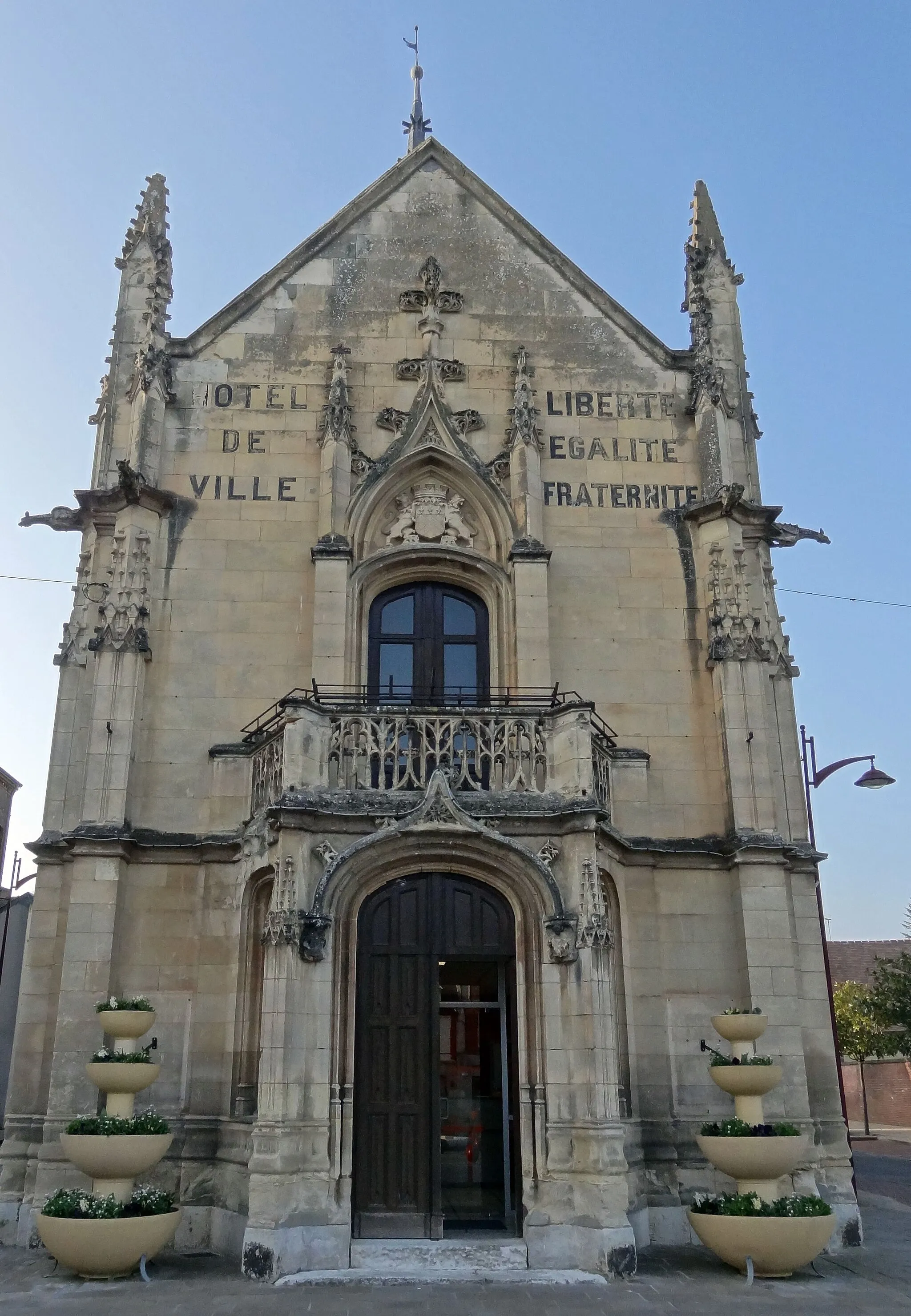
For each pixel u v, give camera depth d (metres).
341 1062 15.09
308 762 15.83
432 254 21.58
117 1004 15.52
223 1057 16.56
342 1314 12.02
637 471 20.42
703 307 21.36
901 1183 26.48
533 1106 15.04
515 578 19.06
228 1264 14.66
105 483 19.81
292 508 19.67
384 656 19.23
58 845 17.50
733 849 17.77
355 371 20.61
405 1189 14.98
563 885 15.71
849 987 50.22
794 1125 15.76
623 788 18.36
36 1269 14.27
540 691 18.39
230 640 18.78
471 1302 12.62
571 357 21.08
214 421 20.11
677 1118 16.92
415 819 15.64
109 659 17.92
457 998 16.39
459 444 19.95
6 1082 28.45
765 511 19.83
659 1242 16.14
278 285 21.09
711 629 19.06
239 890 17.17
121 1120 14.70
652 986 17.47
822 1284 13.82
